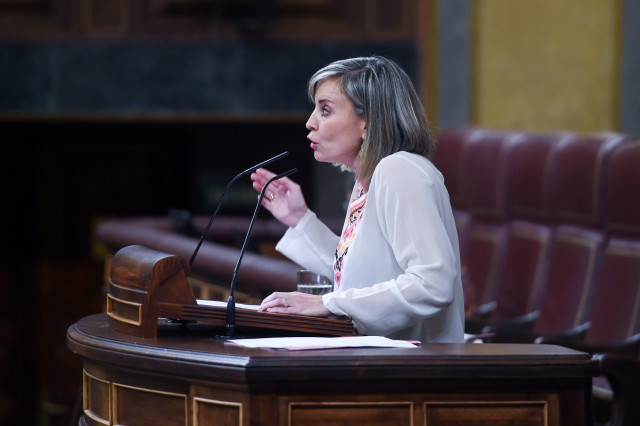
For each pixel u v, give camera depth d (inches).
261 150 986.1
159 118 808.9
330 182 970.7
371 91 310.3
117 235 598.2
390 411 248.8
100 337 282.2
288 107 815.7
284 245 359.6
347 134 314.8
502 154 669.3
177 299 284.8
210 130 989.8
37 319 1033.5
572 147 590.6
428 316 286.5
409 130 308.8
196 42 807.1
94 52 797.9
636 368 422.9
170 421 259.6
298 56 817.5
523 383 253.1
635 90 800.9
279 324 282.5
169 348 258.1
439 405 250.8
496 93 824.3
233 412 243.8
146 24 815.7
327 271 353.7
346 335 289.1
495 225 677.3
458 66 828.6
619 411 421.4
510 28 821.9
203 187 987.9
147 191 1026.7
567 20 812.6
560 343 470.9
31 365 1035.9
